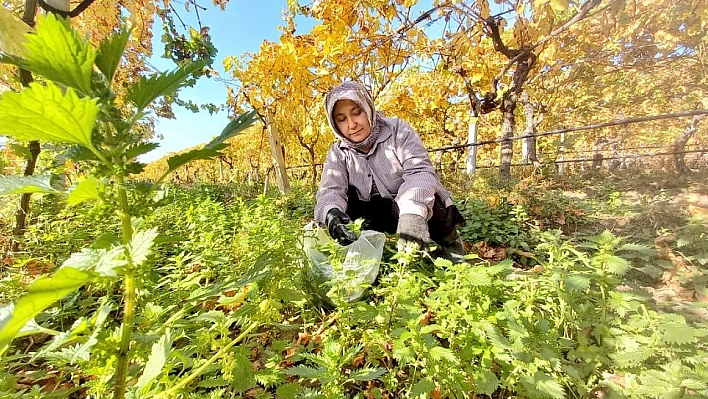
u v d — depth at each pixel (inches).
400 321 57.6
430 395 52.3
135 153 24.1
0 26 66.5
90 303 67.6
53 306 64.1
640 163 703.1
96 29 160.6
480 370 50.6
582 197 317.7
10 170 103.7
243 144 801.6
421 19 213.0
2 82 74.2
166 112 171.0
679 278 95.9
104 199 23.7
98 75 23.9
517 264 134.0
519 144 809.5
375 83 309.0
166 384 35.6
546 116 592.7
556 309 63.6
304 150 548.1
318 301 77.5
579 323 58.6
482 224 166.2
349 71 293.0
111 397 34.6
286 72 332.8
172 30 150.6
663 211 167.9
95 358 34.1
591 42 335.6
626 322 63.7
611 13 162.1
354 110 101.3
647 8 256.2
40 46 19.6
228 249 99.2
